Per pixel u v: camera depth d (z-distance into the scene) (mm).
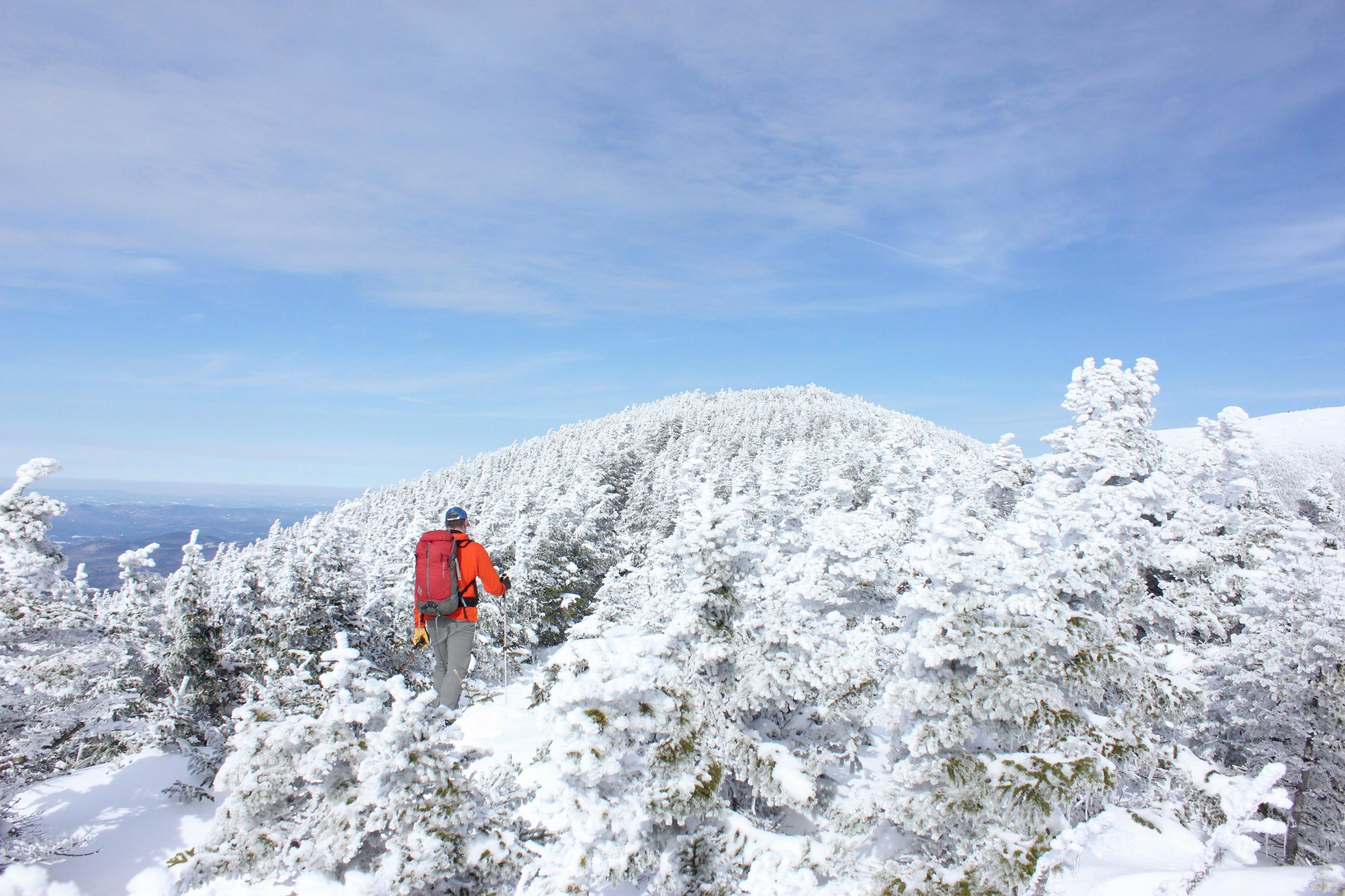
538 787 6086
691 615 8602
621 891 6598
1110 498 14852
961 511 7727
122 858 6512
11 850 6320
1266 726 11602
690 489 19188
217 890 4621
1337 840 10141
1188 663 11164
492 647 18281
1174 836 7637
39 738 7141
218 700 10266
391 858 4574
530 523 26797
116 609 10477
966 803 6559
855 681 8562
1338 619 11055
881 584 10781
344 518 16703
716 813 6691
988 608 7309
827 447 75938
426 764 4910
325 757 4820
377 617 14914
